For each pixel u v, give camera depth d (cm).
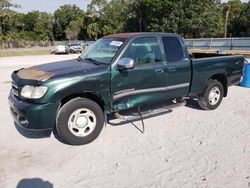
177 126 548
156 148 449
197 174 370
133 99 504
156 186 344
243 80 960
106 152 436
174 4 4875
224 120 583
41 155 426
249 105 702
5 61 2348
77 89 434
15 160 410
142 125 550
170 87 552
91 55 537
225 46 2622
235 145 459
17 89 441
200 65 594
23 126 430
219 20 4997
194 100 740
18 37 7806
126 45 489
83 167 390
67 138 445
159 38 537
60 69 459
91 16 7844
